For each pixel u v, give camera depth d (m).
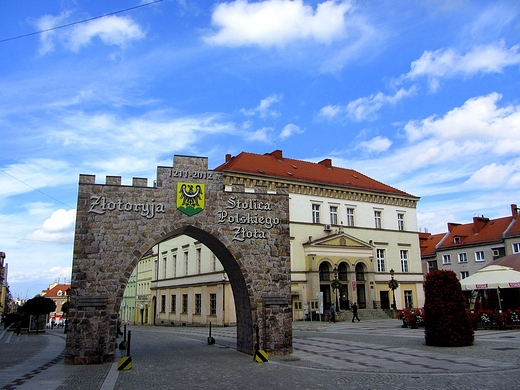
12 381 13.16
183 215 19.80
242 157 49.38
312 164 56.09
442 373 13.41
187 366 16.11
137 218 19.16
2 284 94.50
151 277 63.25
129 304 74.38
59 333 39.88
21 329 38.84
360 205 52.62
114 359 17.84
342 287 47.91
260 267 20.47
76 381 13.17
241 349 20.97
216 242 20.47
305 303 45.22
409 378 12.78
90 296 17.97
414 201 57.44
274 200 21.39
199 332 35.59
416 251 56.06
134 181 19.50
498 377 12.47
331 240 47.22
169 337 30.53
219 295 43.34
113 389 11.95
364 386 11.77
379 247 52.81
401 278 53.72
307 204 48.28
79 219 18.55
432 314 20.20
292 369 15.08
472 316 27.94
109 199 19.00
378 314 46.88
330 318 42.25
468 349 18.59
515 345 19.31
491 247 66.88
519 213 67.50
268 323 19.55
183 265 52.56
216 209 20.38
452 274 20.58
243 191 21.06
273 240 20.94
